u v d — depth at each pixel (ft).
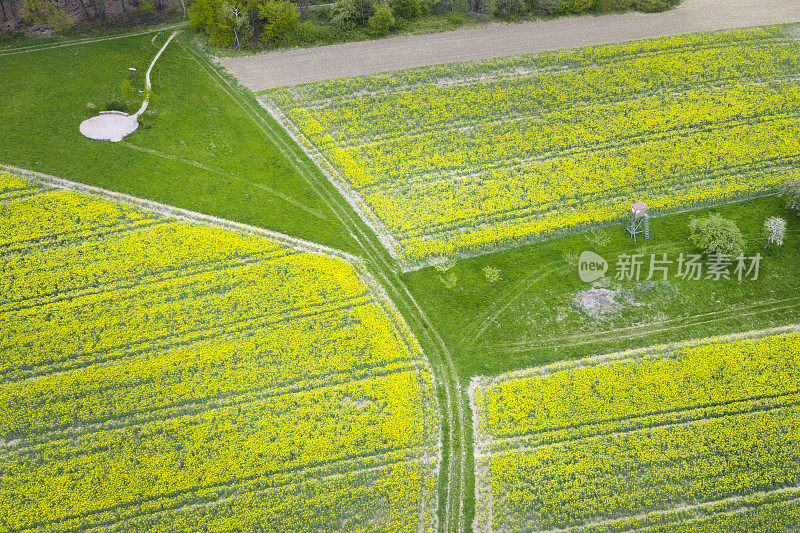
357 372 125.90
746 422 117.50
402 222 152.76
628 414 119.34
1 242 145.18
